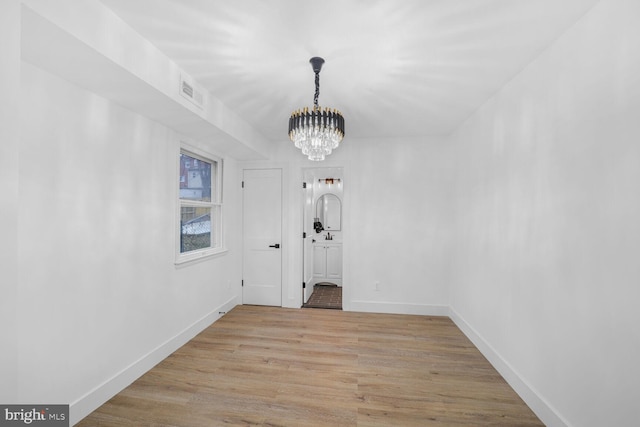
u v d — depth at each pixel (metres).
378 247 3.94
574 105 1.58
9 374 1.05
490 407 1.96
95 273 1.92
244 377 2.29
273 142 4.15
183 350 2.74
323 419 1.83
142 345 2.34
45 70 1.59
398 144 3.90
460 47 1.81
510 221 2.24
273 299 4.15
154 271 2.47
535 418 1.85
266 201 4.17
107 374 2.01
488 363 2.54
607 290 1.37
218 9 1.46
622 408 1.30
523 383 2.03
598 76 1.43
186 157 3.16
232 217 4.05
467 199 3.15
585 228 1.50
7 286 1.04
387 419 1.84
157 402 1.99
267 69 2.09
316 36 1.70
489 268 2.61
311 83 2.31
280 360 2.57
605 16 1.39
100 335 1.96
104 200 1.98
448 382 2.25
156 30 1.64
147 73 1.73
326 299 4.62
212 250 3.51
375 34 1.68
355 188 3.99
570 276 1.61
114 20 1.49
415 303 3.86
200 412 1.89
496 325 2.46
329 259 5.70
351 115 3.04
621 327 1.30
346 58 1.94
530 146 1.99
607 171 1.38
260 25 1.59
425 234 3.84
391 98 2.60
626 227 1.28
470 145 3.06
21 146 1.50
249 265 4.21
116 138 2.07
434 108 2.85
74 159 1.77
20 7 1.07
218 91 2.46
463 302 3.27
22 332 1.52
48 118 1.62
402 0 1.41
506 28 1.62
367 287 3.96
